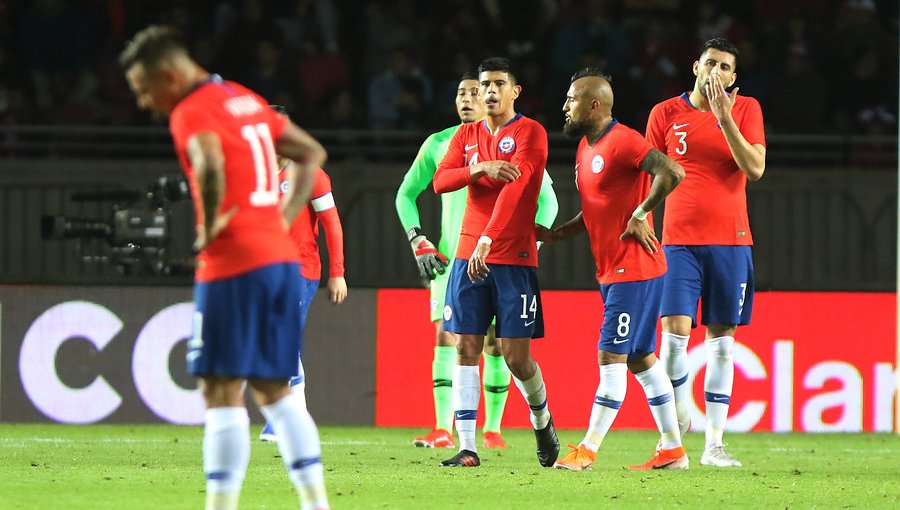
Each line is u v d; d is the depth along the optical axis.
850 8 56.81
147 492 20.69
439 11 57.38
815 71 54.84
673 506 20.00
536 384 25.34
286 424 16.34
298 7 56.62
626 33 54.94
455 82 53.66
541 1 57.19
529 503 20.08
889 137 47.88
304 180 16.88
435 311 32.03
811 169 45.88
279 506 19.25
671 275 26.92
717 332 27.19
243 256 15.63
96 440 32.75
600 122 25.03
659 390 25.67
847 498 21.28
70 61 54.34
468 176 24.70
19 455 27.75
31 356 39.22
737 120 26.83
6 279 39.31
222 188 15.26
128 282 39.56
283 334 15.95
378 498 20.36
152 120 51.31
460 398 25.75
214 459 15.93
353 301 40.00
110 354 39.34
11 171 44.72
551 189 30.91
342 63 53.62
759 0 58.06
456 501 20.14
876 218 44.16
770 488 22.56
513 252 24.91
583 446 25.59
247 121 15.97
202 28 55.09
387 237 43.88
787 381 39.62
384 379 39.88
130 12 55.66
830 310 39.88
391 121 52.25
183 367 39.41
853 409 39.78
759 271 44.06
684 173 24.33
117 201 38.91
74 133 49.62
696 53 55.44
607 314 25.11
